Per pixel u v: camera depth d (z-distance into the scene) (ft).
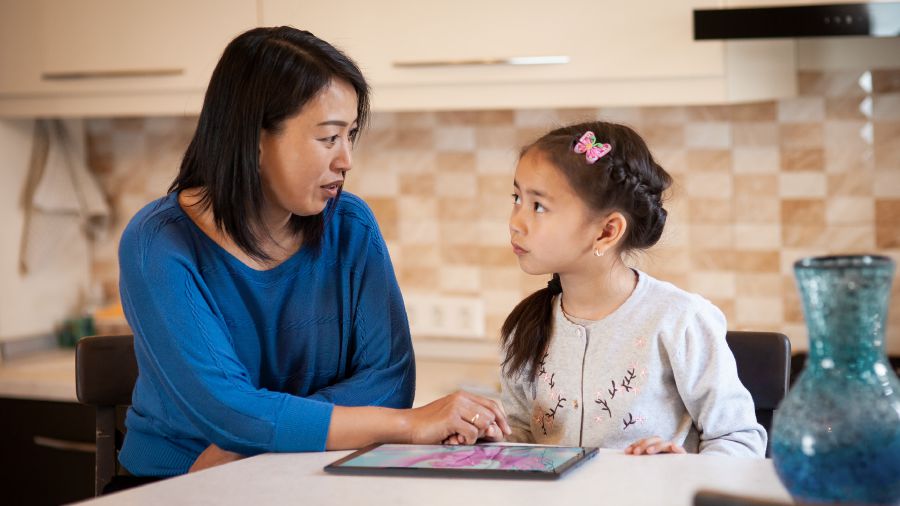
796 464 3.05
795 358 8.04
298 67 4.42
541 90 7.66
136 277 4.46
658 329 4.85
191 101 8.60
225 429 4.36
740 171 8.46
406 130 9.41
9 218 9.61
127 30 8.68
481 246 9.26
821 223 8.32
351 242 5.09
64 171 9.96
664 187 5.16
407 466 3.81
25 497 8.84
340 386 4.91
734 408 4.68
